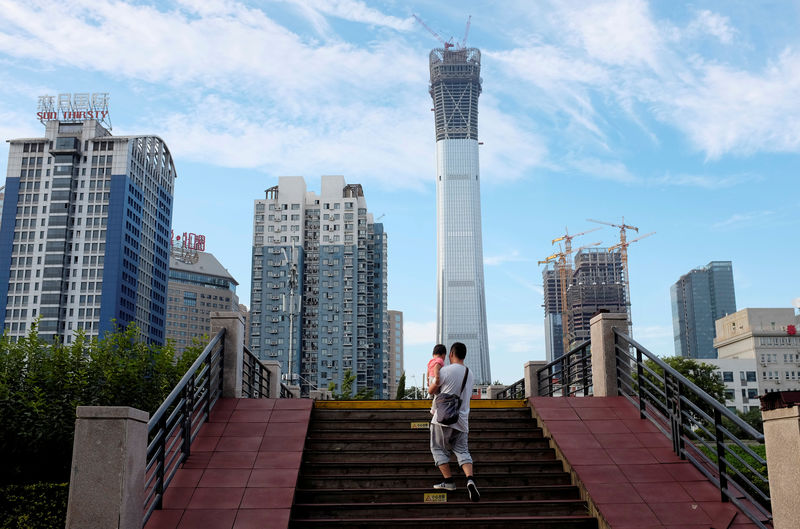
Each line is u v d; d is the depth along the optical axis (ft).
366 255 525.75
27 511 41.29
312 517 27.66
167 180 586.04
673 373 32.17
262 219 525.34
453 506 28.17
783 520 18.63
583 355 45.60
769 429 19.44
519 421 37.14
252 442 32.63
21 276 485.15
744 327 528.22
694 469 30.45
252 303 513.04
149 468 27.04
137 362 55.01
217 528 25.53
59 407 49.14
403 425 36.11
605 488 28.76
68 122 516.32
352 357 502.38
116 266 484.33
